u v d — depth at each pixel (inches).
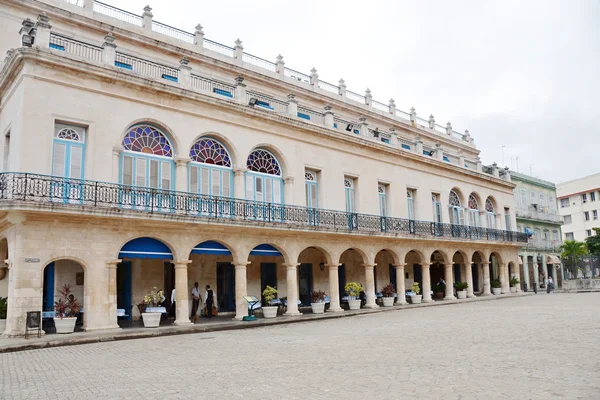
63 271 737.0
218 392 282.5
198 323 737.0
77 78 673.0
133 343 556.1
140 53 901.8
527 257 1761.8
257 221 800.9
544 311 782.5
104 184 678.5
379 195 1136.8
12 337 570.9
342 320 784.9
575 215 2682.1
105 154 687.7
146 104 742.5
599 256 1873.8
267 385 296.4
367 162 1099.9
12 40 772.6
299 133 957.2
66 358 450.9
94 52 832.9
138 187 714.2
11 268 604.1
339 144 1035.3
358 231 974.4
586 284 1663.4
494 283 1440.7
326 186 993.5
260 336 588.4
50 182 615.5
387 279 1208.2
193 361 405.1
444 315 784.9
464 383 281.3
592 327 533.6
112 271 658.2
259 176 890.1
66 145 664.4
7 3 772.0
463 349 410.0
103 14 868.6
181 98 778.2
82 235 637.3
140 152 740.7
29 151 618.2
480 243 1338.6
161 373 351.9
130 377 339.6
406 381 291.6
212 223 744.3
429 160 1258.0
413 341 474.3
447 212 1314.0
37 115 630.5
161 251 729.6
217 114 826.2
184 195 754.2
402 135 1446.9
